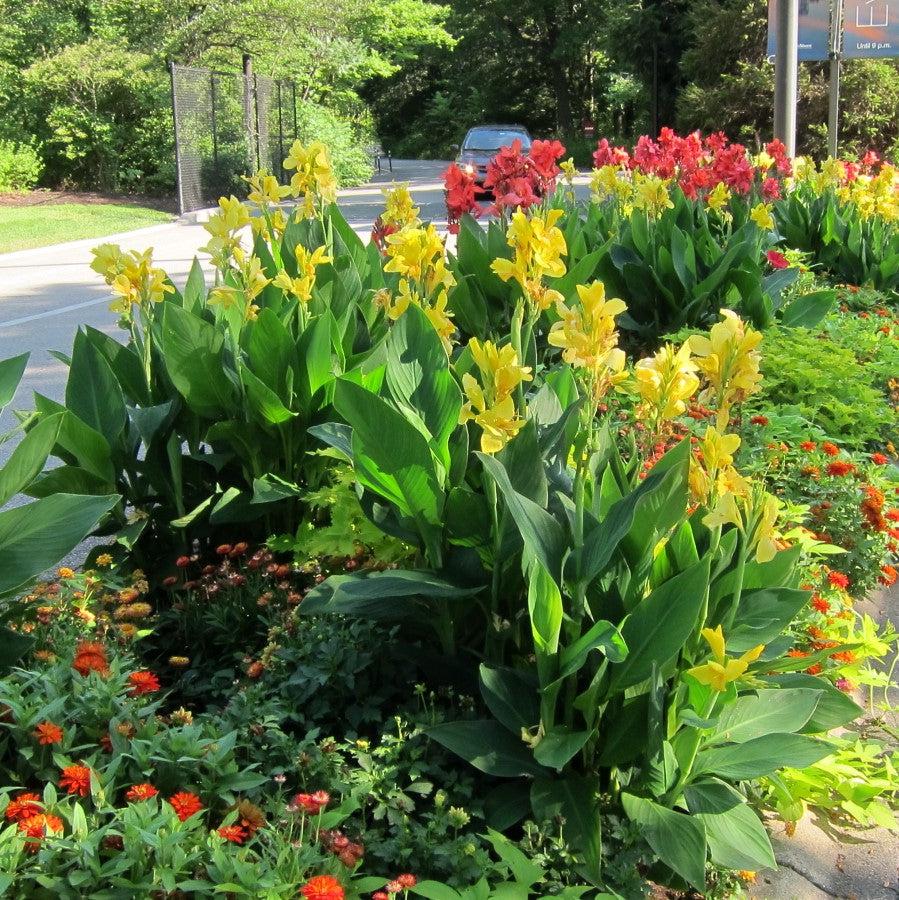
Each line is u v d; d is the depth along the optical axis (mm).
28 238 17891
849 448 5801
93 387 3943
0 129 26125
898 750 3260
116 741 2305
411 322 3141
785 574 2779
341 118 35062
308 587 3688
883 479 4965
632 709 2621
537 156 6191
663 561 2717
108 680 2506
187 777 2311
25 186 25891
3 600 2951
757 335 2426
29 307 11734
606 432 3148
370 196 26109
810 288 8578
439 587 2807
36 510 2676
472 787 2693
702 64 31031
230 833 2086
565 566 2600
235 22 25984
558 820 2574
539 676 2596
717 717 2643
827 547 3939
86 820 2053
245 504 3891
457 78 55969
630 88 43094
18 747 2303
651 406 2701
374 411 2742
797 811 2828
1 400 3029
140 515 3855
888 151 28375
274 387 3916
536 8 48844
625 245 7523
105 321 10719
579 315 2756
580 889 2227
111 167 26297
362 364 3572
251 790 2389
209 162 24266
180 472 3875
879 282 9367
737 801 2508
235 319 4281
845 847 2918
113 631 3250
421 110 60344
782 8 11086
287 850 2031
